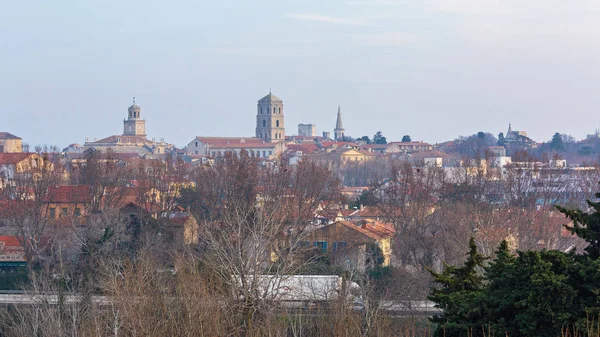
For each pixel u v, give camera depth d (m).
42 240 189.00
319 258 145.62
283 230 136.38
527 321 70.75
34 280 121.06
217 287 95.75
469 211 192.62
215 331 88.12
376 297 120.12
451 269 85.75
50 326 99.88
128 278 97.50
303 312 108.88
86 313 104.12
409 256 178.38
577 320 68.75
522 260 73.81
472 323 75.12
